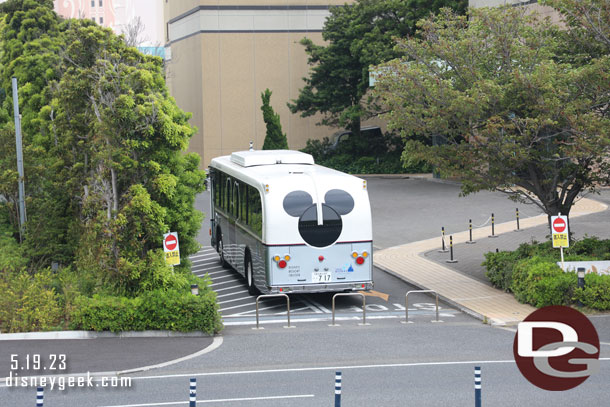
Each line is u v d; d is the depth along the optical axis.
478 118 23.09
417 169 61.81
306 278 22.39
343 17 60.88
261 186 22.69
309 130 68.81
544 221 36.44
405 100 24.09
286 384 14.69
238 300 24.28
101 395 14.02
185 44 71.50
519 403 13.34
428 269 27.80
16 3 39.38
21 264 25.14
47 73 33.72
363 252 22.64
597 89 21.61
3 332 19.00
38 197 28.00
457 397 13.69
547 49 24.00
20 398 13.89
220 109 68.06
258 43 68.00
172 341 18.48
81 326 19.16
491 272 24.75
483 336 18.77
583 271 20.84
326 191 22.55
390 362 16.34
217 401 13.60
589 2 22.17
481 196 45.81
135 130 20.45
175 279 20.27
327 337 18.92
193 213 23.55
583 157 22.58
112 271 20.36
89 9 124.62
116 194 20.83
